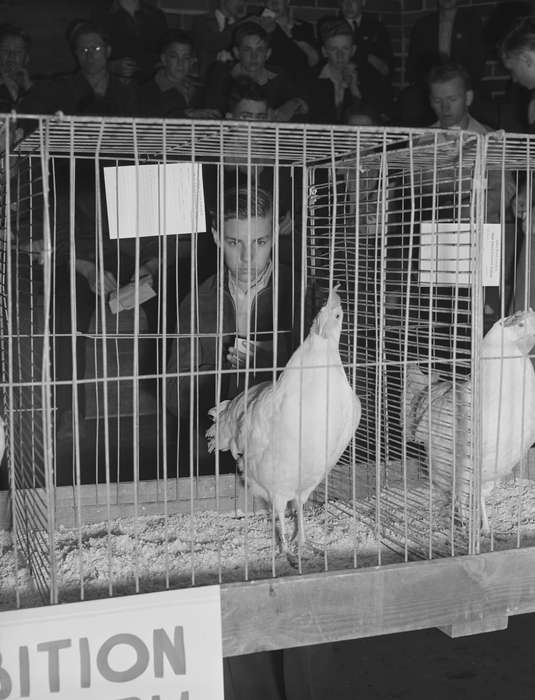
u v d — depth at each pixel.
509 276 2.59
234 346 2.21
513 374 1.49
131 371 2.68
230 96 3.20
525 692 2.24
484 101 3.40
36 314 1.93
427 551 1.40
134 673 1.13
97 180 1.23
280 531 1.46
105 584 1.30
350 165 1.81
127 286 2.52
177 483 1.73
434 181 1.35
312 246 1.99
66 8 3.18
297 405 1.39
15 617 1.09
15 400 1.77
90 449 2.71
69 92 3.21
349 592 1.24
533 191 2.46
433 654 2.47
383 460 1.89
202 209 1.66
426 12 3.73
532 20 3.09
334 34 3.50
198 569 1.37
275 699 1.81
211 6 3.39
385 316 1.80
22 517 1.58
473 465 1.34
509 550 1.32
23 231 1.98
